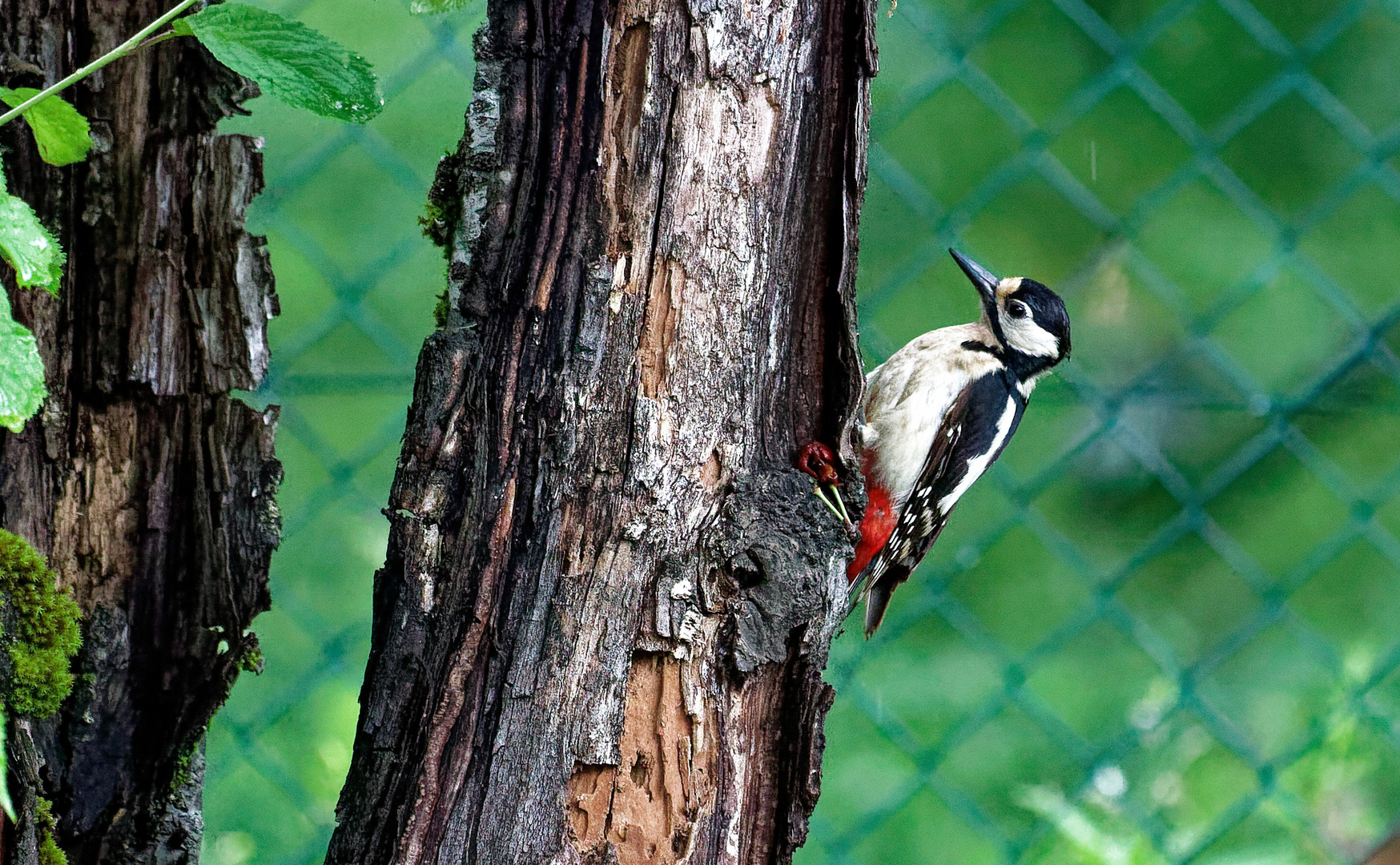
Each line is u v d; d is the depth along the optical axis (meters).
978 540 10.16
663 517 4.74
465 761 4.62
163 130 5.50
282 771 8.55
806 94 4.98
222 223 5.59
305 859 8.49
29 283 3.78
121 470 5.56
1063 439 11.59
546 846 4.62
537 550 4.68
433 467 4.73
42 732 5.42
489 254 4.80
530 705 4.64
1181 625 11.61
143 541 5.61
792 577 4.84
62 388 5.44
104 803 5.61
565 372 4.72
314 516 8.45
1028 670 9.46
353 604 8.97
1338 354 11.89
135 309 5.50
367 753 4.68
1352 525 9.94
